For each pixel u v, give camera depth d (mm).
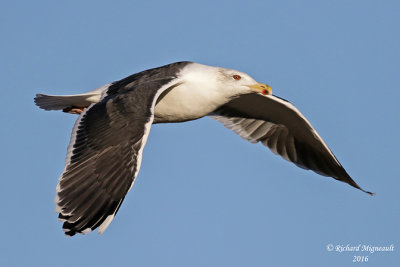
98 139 11516
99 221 10953
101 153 11352
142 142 11438
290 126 15984
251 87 14555
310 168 16266
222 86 14430
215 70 14516
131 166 11258
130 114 11852
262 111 15906
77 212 10930
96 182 11148
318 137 15438
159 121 14742
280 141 16344
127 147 11383
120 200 11109
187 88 14188
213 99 14461
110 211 11031
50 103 14859
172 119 14648
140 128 11570
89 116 11992
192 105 14375
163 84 13047
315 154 16062
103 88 14141
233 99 15086
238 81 14516
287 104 15148
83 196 11039
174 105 14352
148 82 13242
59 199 10945
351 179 15727
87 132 11695
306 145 16109
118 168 11242
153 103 12195
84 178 11164
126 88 13289
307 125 15414
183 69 14352
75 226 10859
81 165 11281
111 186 11141
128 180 11195
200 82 14242
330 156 15703
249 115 16219
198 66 14531
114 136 11484
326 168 16062
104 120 11789
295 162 16375
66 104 14922
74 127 11852
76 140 11625
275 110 15672
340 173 15883
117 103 12180
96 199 11055
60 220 10844
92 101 14289
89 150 11430
